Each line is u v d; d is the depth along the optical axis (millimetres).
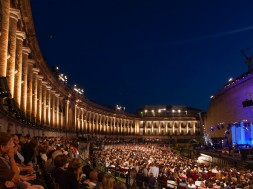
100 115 153500
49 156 14859
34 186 8078
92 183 11555
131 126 198750
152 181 23453
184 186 23500
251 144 73188
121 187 11984
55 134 75375
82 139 67688
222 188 24078
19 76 39688
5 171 6070
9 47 34719
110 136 163500
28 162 12945
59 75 92938
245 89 76000
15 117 32625
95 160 37312
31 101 50688
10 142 6602
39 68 59062
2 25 30625
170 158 60719
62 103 92438
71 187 9633
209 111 119125
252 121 73375
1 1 30641
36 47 51094
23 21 41062
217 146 98438
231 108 85688
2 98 26469
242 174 32188
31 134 46062
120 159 46406
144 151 83938
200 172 34438
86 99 128750
